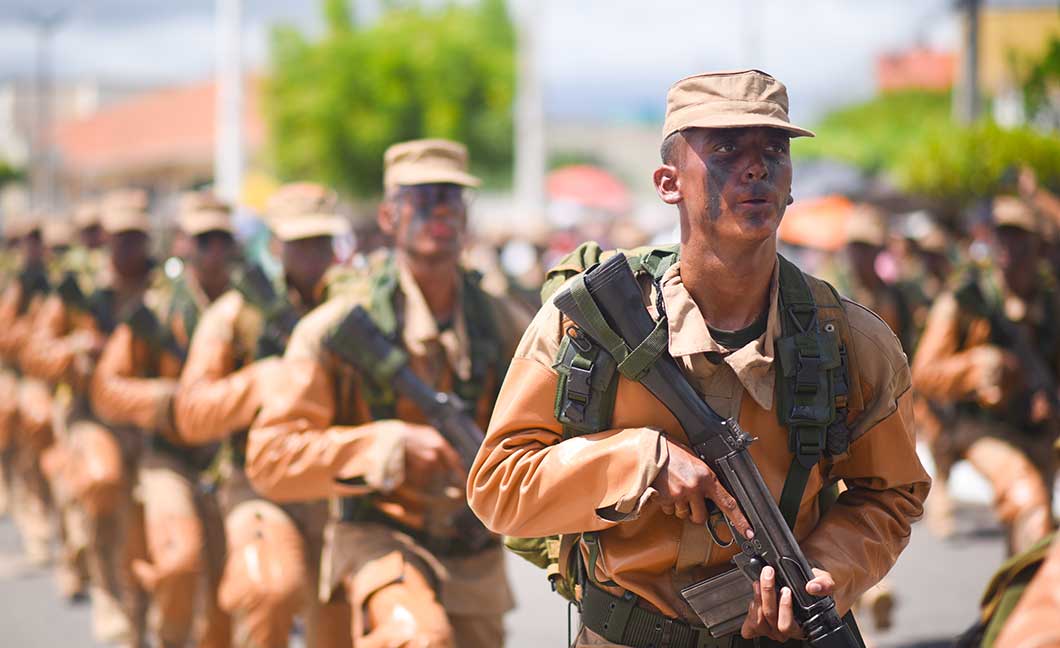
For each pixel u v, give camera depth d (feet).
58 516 40.34
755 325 13.24
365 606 18.93
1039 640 9.69
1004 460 28.40
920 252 55.93
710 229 12.79
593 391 13.25
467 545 19.74
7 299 46.14
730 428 12.88
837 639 12.80
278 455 19.63
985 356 28.30
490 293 21.08
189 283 29.63
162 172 178.50
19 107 391.45
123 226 35.14
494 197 142.31
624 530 13.70
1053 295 29.35
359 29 138.21
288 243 26.11
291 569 22.81
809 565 13.05
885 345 13.58
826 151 159.02
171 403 28.04
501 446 13.69
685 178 12.91
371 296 20.31
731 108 12.63
